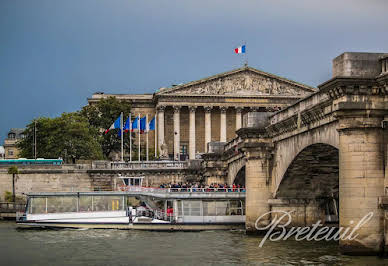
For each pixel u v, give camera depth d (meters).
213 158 83.19
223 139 154.75
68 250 49.81
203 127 160.12
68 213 68.94
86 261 43.97
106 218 68.25
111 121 148.62
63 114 128.38
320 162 49.19
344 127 35.56
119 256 45.97
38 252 48.97
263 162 54.88
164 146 128.75
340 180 36.16
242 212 66.19
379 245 34.78
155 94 155.50
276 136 53.06
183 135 160.00
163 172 106.88
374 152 35.19
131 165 108.75
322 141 42.03
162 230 65.50
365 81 35.03
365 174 35.09
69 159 125.94
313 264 39.41
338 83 35.19
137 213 68.19
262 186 54.94
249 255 44.28
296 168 50.56
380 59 35.47
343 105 35.12
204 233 61.81
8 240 57.38
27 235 61.94
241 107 155.50
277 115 52.47
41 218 68.88
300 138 46.84
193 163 105.69
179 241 54.47
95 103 165.00
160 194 66.12
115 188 108.25
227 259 42.91
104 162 109.31
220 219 65.62
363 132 35.28
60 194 69.50
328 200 55.22
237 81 156.75
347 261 35.09
